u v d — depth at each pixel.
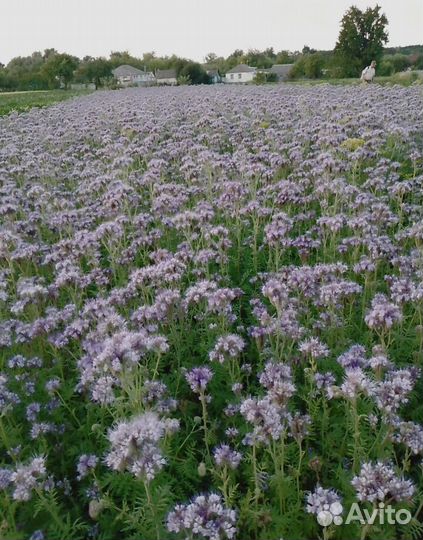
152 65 142.00
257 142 13.20
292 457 4.57
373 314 4.87
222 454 4.15
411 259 7.09
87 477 4.69
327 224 7.79
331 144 12.27
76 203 11.32
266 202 9.88
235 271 8.34
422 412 5.04
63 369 6.13
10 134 18.62
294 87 37.47
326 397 4.96
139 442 3.58
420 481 4.20
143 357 5.82
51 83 101.50
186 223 7.81
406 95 23.00
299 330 5.67
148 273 6.35
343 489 4.18
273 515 4.01
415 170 11.25
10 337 6.17
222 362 5.05
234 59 151.25
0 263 8.33
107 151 13.72
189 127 16.48
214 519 3.42
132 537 3.90
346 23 78.19
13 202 10.30
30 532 4.17
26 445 4.94
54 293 6.87
